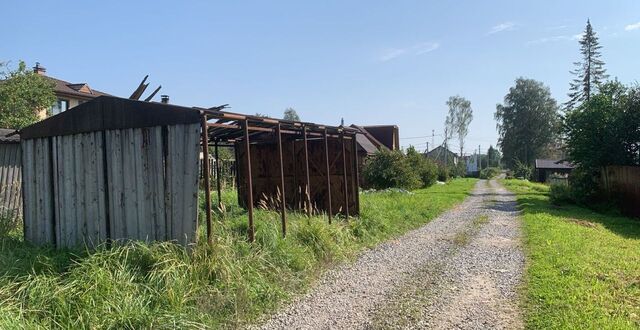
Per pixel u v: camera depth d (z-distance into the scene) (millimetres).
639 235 10992
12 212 9391
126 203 6676
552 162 57938
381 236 10078
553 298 5406
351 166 11422
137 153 6574
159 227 6371
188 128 6191
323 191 11734
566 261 7207
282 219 7781
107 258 5430
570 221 12805
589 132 18734
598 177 18891
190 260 5723
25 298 4629
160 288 5020
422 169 32469
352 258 7930
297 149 12031
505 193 27344
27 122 21891
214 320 4816
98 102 6906
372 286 6262
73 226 7199
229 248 6004
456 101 80562
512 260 7777
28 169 7730
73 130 7160
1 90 21500
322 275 6809
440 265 7484
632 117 17922
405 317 5023
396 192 22141
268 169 12336
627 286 5805
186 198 6164
